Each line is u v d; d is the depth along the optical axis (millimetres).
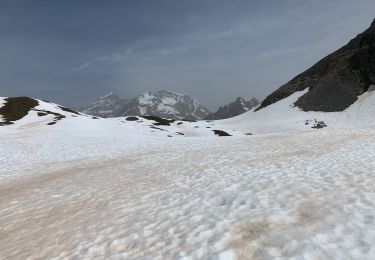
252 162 20719
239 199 12750
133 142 43219
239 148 28609
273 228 9586
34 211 14477
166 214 11984
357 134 32031
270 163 19828
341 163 18000
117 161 26922
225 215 11086
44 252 10086
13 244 11055
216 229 9984
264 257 8031
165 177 18500
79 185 18562
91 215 12945
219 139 41344
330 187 13188
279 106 136500
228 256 8258
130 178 19156
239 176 16844
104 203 14367
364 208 10438
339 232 8867
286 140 31625
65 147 39562
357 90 119875
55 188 18453
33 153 35344
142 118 138750
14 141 45750
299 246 8297
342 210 10414
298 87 148000
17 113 96250
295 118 115125
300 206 11188
